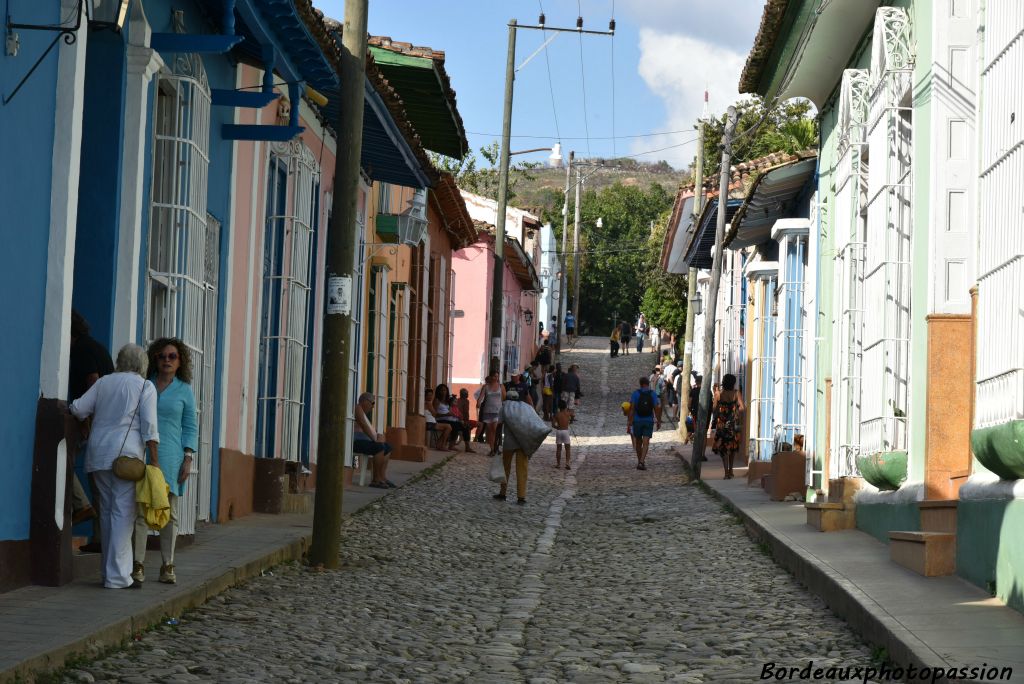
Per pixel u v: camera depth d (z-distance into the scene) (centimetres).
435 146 2789
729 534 1778
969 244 1295
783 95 2038
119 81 1166
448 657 955
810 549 1393
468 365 4691
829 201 1972
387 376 2888
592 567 1502
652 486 2670
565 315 10512
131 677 787
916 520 1309
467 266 4722
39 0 971
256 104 1375
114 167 1161
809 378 2014
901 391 1428
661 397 5391
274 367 1791
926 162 1354
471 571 1438
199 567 1169
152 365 1115
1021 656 820
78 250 1160
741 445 3133
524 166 7194
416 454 2872
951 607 995
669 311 6712
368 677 860
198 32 1382
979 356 1089
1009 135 1030
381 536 1644
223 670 834
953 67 1317
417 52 2195
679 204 3656
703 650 979
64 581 1003
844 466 1648
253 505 1680
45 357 998
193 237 1307
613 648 1005
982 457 1046
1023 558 962
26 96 953
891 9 1461
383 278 2655
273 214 1772
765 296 2656
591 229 10912
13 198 935
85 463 1023
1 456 928
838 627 1059
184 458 1079
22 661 735
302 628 1009
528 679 884
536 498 2338
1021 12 1011
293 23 1285
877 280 1489
